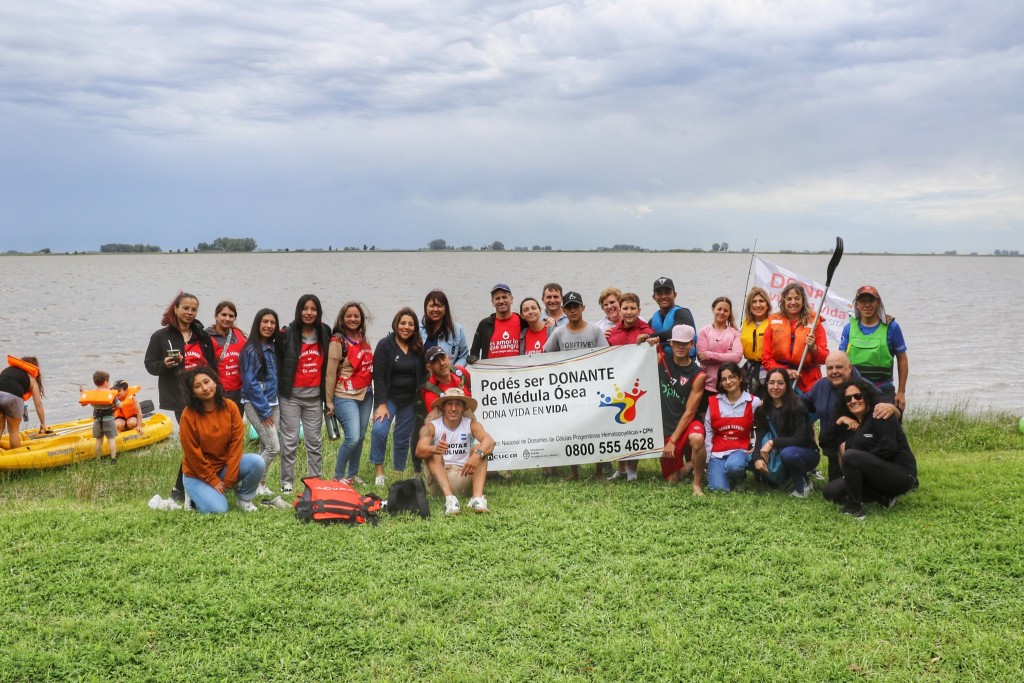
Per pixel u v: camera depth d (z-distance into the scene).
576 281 105.31
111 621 6.62
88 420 16.92
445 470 9.90
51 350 34.25
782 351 10.67
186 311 10.29
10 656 6.09
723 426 10.16
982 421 15.58
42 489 12.43
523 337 11.51
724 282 107.38
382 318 53.09
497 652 6.18
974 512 8.91
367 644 6.31
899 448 9.04
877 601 6.88
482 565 7.79
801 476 9.76
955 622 6.50
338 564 7.73
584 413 11.05
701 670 5.95
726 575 7.46
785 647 6.21
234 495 10.16
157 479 12.48
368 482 11.19
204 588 7.20
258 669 6.02
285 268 194.25
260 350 10.30
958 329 43.44
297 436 10.73
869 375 10.53
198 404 9.23
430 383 10.66
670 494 9.99
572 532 8.60
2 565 7.71
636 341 11.22
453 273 145.88
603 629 6.50
